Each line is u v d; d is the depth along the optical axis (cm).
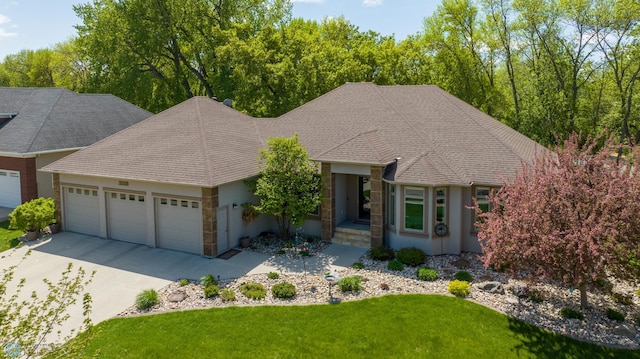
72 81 6028
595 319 1266
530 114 3384
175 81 4425
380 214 1869
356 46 4362
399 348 1135
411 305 1348
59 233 2141
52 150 2533
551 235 1142
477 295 1413
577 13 3628
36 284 1541
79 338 777
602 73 3888
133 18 3941
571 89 3866
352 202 2148
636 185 1165
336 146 1983
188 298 1421
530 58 4184
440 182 1739
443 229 1802
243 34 4025
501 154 1902
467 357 1100
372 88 2512
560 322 1252
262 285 1502
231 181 1814
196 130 2170
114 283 1546
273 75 3491
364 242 1931
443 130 2105
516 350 1128
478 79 4359
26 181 2470
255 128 2527
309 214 1936
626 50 3528
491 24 4100
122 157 2048
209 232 1773
